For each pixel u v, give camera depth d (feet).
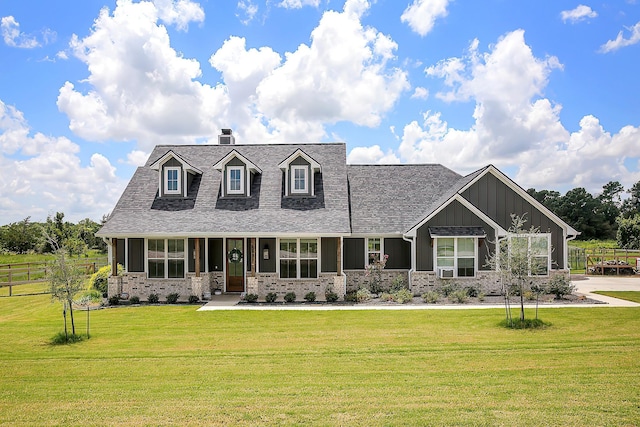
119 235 68.64
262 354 39.11
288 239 72.64
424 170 87.71
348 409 26.71
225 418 25.79
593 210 277.44
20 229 167.12
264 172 81.20
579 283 83.71
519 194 71.61
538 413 25.52
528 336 43.55
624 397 27.81
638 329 45.85
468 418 25.04
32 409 27.84
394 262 75.10
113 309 62.28
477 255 69.92
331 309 59.21
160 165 76.43
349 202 80.28
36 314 60.70
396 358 37.29
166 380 32.83
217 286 74.18
